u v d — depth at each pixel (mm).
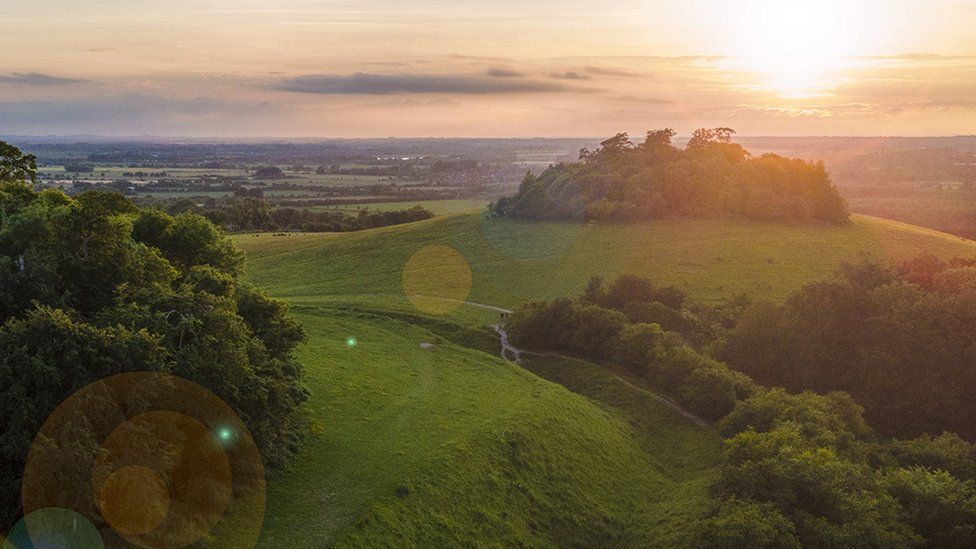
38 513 30875
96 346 35875
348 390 62406
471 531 44719
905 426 73062
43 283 42750
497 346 93688
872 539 44125
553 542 48188
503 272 132500
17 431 32250
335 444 50438
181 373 39219
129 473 33719
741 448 54781
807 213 167750
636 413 74938
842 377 78812
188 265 65438
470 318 103375
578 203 176750
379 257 145000
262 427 42938
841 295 82188
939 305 77750
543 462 55281
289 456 45281
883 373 75125
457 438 53438
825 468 48969
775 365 83875
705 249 145750
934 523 48188
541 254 144500
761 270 132625
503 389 70250
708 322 101375
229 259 67562
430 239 158250
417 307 107375
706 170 179125
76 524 31078
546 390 70688
